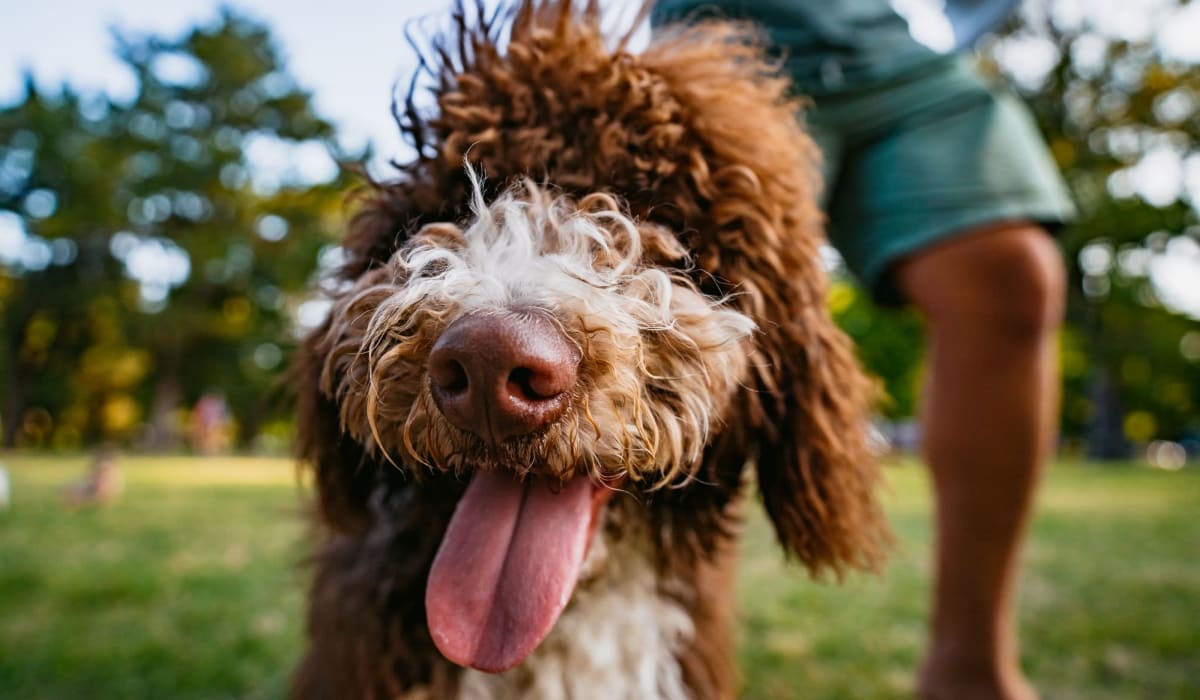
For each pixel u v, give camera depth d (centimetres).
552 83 65
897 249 88
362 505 70
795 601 137
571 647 67
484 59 68
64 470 488
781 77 82
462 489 61
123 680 102
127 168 1091
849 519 69
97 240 1117
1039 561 176
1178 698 98
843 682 103
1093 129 735
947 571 86
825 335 69
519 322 47
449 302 50
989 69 672
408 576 65
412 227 62
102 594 138
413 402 51
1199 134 719
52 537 201
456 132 63
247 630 120
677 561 69
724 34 76
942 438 85
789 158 68
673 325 54
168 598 137
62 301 1117
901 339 1070
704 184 62
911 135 88
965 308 84
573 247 56
